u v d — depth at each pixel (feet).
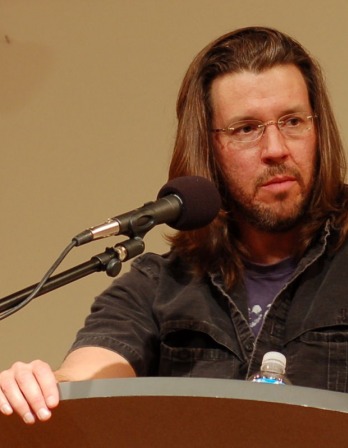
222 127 22.70
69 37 39.91
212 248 22.98
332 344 21.13
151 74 38.34
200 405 12.38
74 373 20.86
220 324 22.21
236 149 22.34
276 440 12.75
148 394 12.37
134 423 12.98
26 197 39.40
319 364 21.07
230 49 23.24
